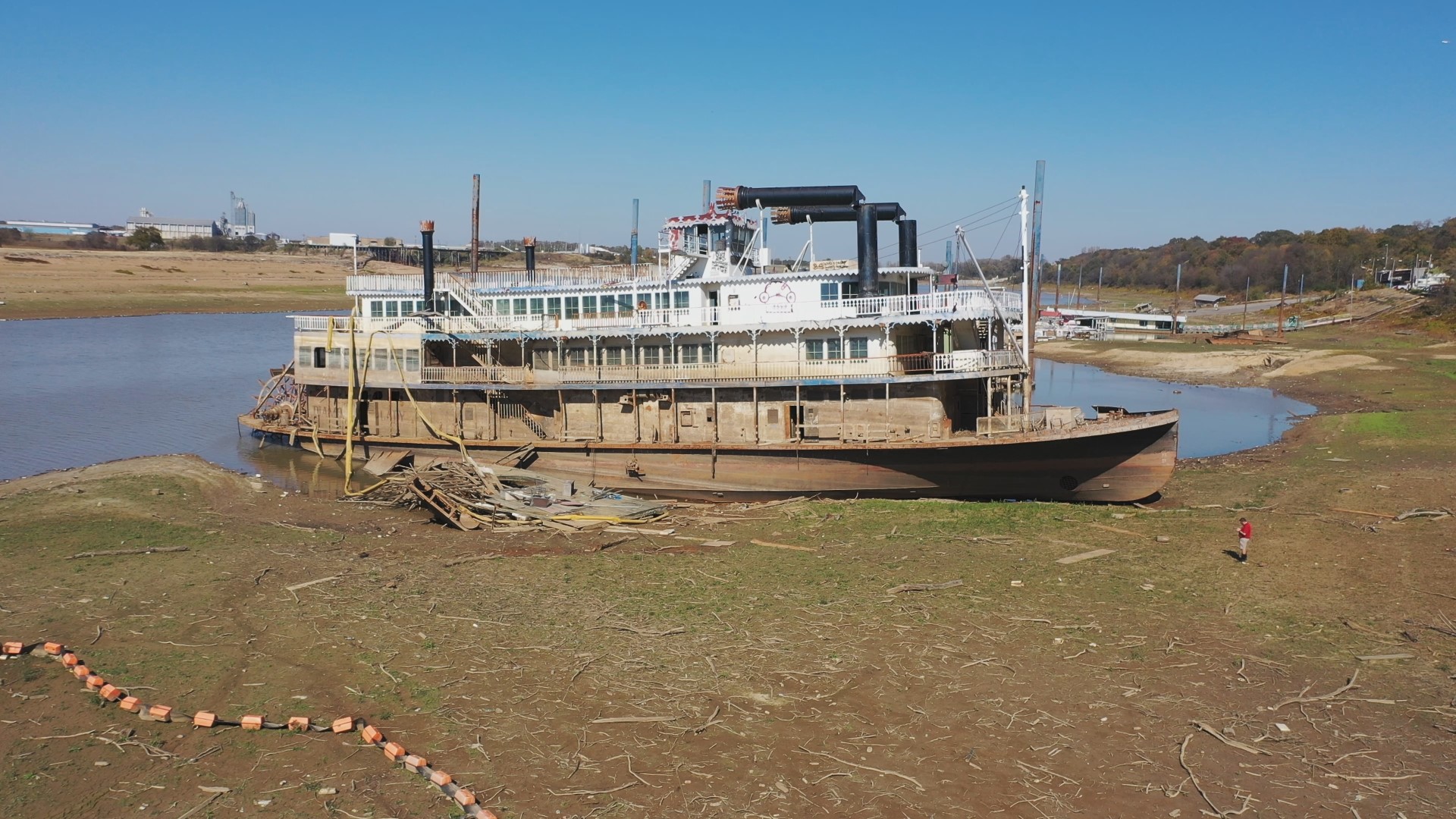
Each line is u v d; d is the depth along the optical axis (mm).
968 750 18375
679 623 25141
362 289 53812
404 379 50969
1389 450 48438
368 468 51000
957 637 23797
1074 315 148250
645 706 20328
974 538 32562
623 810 16484
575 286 47594
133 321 150625
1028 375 40906
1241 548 29234
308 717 20109
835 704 20281
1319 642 22953
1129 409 75500
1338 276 190500
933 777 17469
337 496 45094
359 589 28859
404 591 28656
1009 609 25672
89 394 80125
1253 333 131250
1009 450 37656
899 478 39750
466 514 38500
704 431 43750
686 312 43906
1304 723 19125
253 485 46562
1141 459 36156
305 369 55750
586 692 21047
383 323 52344
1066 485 37750
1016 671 21766
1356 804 16359
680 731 19203
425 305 51844
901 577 28609
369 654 23500
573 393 46750
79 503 41188
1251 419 69000
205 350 113562
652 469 44219
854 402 40719
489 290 49969
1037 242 47625
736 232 48438
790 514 37219
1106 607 25688
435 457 51000
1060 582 27781
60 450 57469
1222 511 35531
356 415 52688
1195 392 86688
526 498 40188
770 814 16375
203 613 26750
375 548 34312
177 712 20391
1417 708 19578
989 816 16297
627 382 44594
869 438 40500
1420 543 30203
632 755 18297
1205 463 49625
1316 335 127688
